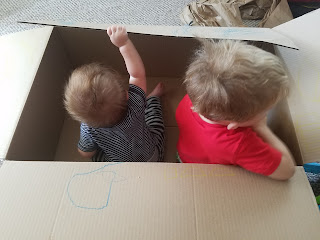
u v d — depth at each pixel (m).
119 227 0.41
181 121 0.66
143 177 0.46
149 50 0.78
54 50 0.73
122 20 1.21
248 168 0.48
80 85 0.50
